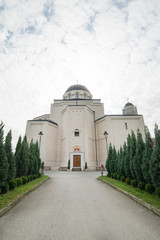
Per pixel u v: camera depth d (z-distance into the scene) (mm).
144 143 8531
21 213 4793
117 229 3707
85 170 23031
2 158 7023
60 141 28656
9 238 3273
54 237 3316
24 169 10664
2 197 6008
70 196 7164
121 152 12492
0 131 7355
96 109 32812
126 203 5957
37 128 27859
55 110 32844
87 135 25969
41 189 8812
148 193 6754
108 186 9891
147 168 7242
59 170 24109
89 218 4414
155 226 3879
